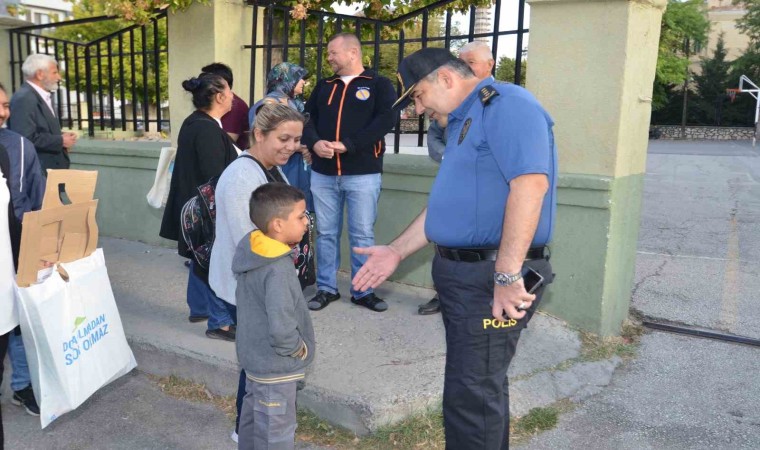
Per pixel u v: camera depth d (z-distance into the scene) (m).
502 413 2.49
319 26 5.16
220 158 3.66
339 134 4.29
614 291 4.17
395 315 4.36
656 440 3.15
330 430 3.22
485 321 2.39
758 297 5.06
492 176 2.31
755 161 20.06
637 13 3.79
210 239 3.29
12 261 2.91
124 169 6.48
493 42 4.48
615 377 3.78
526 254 2.40
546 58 4.01
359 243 4.45
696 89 42.91
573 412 3.42
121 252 6.08
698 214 9.17
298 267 3.01
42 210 2.82
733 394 3.58
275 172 3.08
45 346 2.91
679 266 5.97
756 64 40.97
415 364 3.56
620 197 4.02
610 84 3.83
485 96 2.31
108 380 3.31
